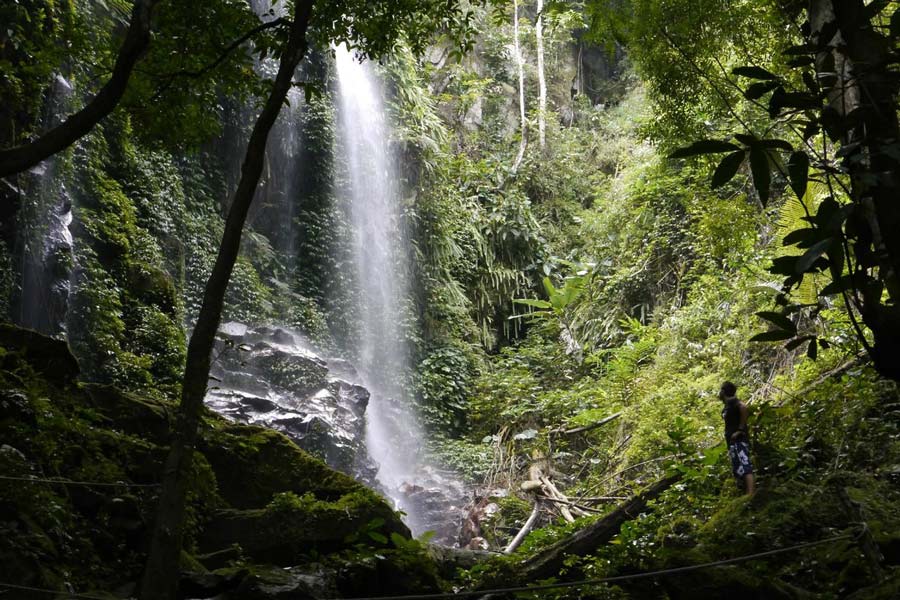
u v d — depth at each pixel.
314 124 16.61
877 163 2.54
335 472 7.59
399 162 18.64
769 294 12.33
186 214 13.77
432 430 16.84
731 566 5.91
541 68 23.53
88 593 5.18
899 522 6.13
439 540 13.11
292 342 13.77
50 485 5.70
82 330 10.63
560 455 14.37
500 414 16.66
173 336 11.73
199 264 13.71
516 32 23.98
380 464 15.32
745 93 2.71
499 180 21.33
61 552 5.36
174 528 3.87
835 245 2.44
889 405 8.19
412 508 13.70
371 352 16.62
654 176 18.20
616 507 7.85
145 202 12.78
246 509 7.20
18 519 5.22
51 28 10.10
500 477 14.66
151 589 3.76
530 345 19.16
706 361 13.44
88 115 3.30
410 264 18.25
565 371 17.39
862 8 2.73
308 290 16.06
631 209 19.28
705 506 7.52
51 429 6.20
